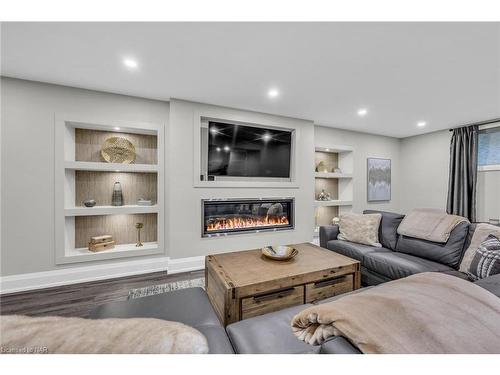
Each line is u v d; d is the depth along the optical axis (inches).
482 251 65.7
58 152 96.6
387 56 75.5
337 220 149.3
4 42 68.3
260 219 139.9
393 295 28.3
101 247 106.0
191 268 115.6
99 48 71.7
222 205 128.7
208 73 88.1
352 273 77.7
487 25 59.6
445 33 63.2
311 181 151.3
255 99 114.7
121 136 117.5
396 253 94.4
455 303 26.6
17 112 91.2
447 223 85.2
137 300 52.6
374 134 187.2
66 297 85.8
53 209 96.0
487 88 99.7
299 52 73.6
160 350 22.6
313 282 70.6
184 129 115.5
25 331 20.7
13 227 90.7
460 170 157.5
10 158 90.3
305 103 119.6
